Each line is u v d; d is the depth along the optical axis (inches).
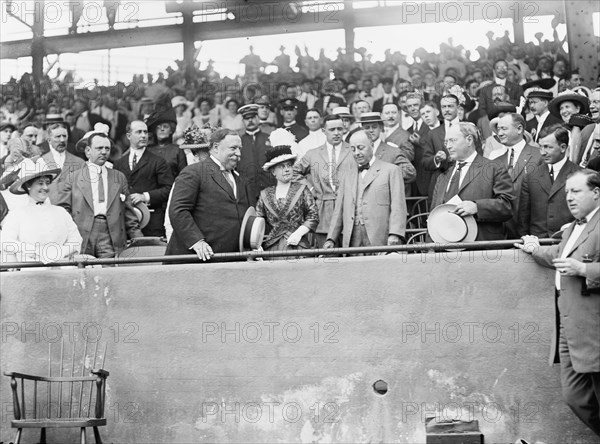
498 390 350.9
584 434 344.8
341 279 364.8
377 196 403.9
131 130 486.9
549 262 346.0
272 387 365.1
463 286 356.5
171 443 369.7
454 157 388.2
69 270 385.4
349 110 546.0
